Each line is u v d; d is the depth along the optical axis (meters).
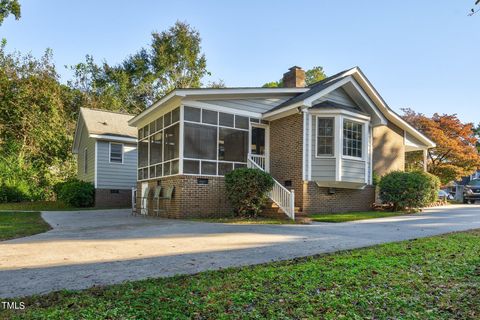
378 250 6.26
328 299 3.64
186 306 3.44
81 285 4.30
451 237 7.60
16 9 26.88
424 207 16.03
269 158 15.23
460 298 3.67
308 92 14.86
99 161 21.22
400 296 3.74
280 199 12.60
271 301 3.60
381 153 17.12
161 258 5.84
